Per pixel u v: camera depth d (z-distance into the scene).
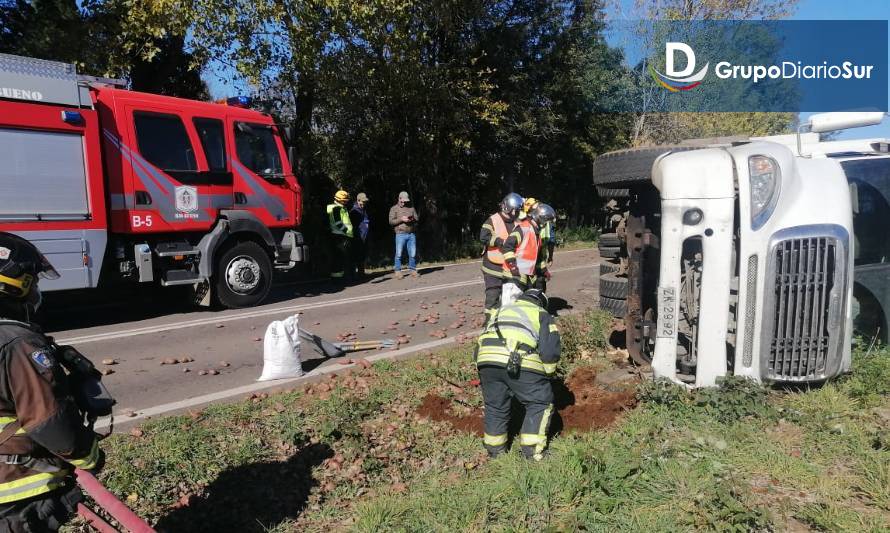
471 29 19.45
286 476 4.25
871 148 6.67
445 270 15.70
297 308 10.22
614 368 6.13
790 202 4.81
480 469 4.28
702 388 4.89
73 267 8.12
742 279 4.84
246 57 13.31
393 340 7.78
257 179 10.43
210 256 9.64
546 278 8.32
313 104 17.06
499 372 4.23
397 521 3.56
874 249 6.13
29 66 7.72
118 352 7.39
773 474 3.82
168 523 3.69
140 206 8.92
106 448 4.48
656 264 6.15
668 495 3.54
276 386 6.07
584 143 27.50
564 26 22.61
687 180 4.83
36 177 7.78
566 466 3.90
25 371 2.14
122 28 12.66
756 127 23.88
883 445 4.06
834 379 5.14
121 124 8.73
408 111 17.92
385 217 21.39
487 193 24.45
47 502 2.30
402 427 4.96
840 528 3.20
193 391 5.96
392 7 14.22
